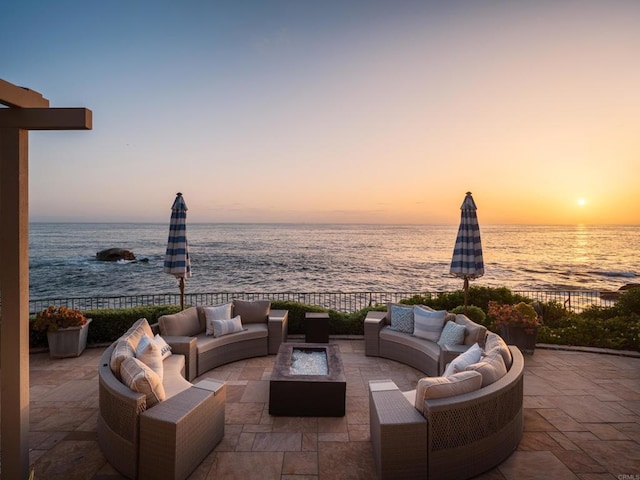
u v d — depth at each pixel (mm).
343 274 23375
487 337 4941
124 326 7227
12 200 2752
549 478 3070
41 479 3053
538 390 5008
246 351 6324
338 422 4117
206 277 22469
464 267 6379
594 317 8648
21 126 2729
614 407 4484
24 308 2830
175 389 3867
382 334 6496
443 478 2947
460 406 2965
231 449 3529
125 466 3066
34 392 4918
